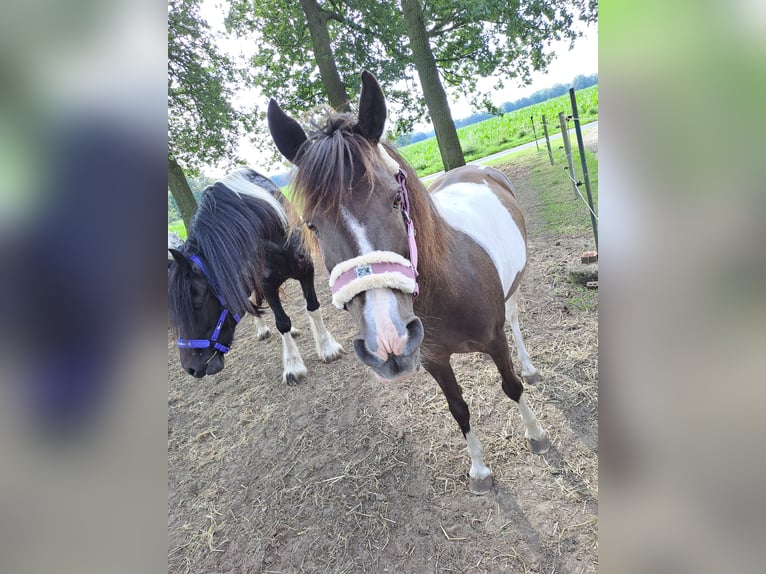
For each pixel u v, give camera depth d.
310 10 7.63
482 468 2.10
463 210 2.02
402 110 9.86
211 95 8.38
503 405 2.57
